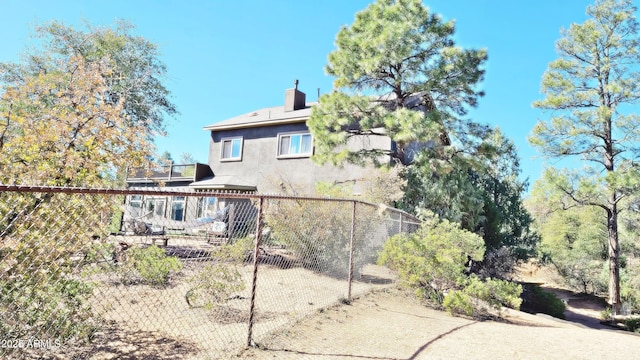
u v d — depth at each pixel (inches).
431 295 309.3
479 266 570.3
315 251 350.9
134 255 195.9
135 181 745.0
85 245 149.9
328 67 589.0
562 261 973.2
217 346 157.5
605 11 713.0
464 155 567.5
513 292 329.7
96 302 190.1
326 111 550.0
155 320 181.8
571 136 720.3
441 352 175.8
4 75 415.2
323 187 482.9
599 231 941.8
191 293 202.8
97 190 114.1
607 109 676.7
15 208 137.0
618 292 713.6
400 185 548.4
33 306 135.7
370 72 541.6
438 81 535.8
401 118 492.7
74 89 236.5
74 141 206.5
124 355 141.1
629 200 775.7
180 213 719.1
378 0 570.6
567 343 211.5
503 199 800.3
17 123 197.3
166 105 746.8
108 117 229.8
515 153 828.6
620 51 701.3
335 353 162.6
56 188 105.6
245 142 805.2
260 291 262.8
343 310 237.5
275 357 153.3
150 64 703.1
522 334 227.9
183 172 955.3
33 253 135.4
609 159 727.1
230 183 745.0
